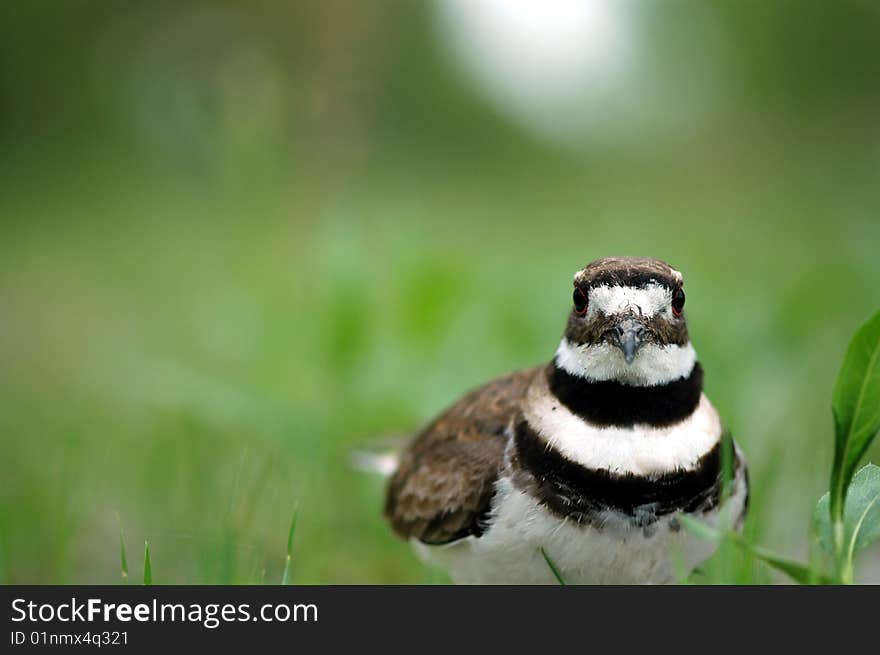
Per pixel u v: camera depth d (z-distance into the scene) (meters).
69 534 9.14
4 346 19.34
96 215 30.30
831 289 15.71
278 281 15.48
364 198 27.84
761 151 33.03
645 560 6.81
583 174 35.44
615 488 6.63
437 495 7.63
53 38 37.53
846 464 6.07
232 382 13.12
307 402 11.99
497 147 37.38
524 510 6.90
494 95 39.72
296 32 29.41
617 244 23.19
